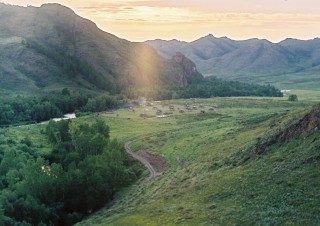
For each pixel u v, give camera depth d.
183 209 69.31
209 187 76.19
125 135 181.00
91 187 106.56
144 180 114.75
